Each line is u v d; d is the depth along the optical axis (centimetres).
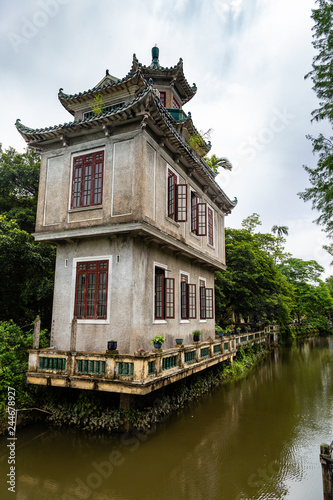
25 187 1819
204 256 1437
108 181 1002
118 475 732
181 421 1072
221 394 1420
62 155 1123
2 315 1534
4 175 1745
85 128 1038
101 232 973
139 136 981
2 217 1498
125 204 966
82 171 1066
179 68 1498
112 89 1134
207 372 1466
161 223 1077
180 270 1316
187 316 1306
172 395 1119
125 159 993
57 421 938
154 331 1052
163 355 902
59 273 1083
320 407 1246
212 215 1662
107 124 1002
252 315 2897
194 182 1428
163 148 1127
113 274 983
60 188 1104
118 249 991
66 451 827
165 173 1134
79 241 1066
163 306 1112
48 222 1101
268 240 3366
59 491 674
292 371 2030
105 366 812
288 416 1134
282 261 4509
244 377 1784
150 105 940
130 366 793
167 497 651
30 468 755
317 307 4309
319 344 3859
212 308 1672
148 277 1043
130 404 894
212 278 1745
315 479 718
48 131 1065
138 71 1030
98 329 970
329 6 970
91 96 1191
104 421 883
